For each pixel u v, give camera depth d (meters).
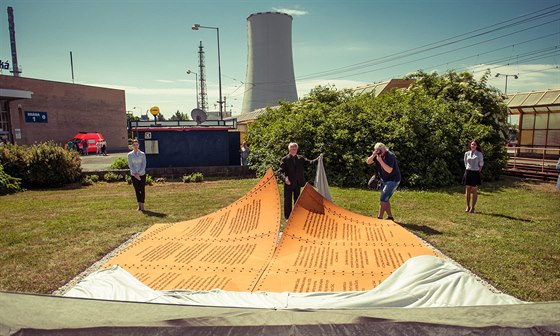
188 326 1.52
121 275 3.59
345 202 9.62
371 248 5.29
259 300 2.78
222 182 14.23
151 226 7.07
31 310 1.62
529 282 4.59
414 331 1.48
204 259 4.94
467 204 8.55
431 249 5.30
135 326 1.51
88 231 7.05
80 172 14.59
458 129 14.02
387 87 19.70
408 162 12.74
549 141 19.33
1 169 12.48
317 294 2.85
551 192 11.32
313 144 13.66
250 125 18.59
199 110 19.02
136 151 8.70
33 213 8.65
